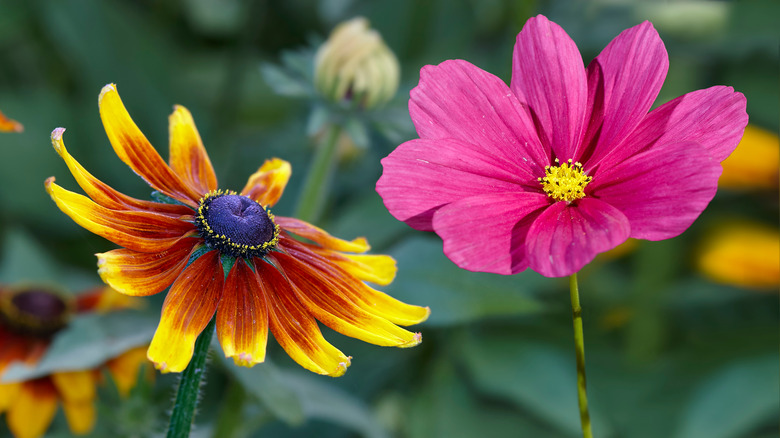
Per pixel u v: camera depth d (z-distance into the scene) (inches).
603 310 28.0
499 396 25.5
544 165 16.9
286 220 17.8
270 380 19.9
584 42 27.8
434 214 16.0
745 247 28.2
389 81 21.9
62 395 22.1
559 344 26.4
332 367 16.3
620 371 26.2
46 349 23.0
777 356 25.5
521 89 17.1
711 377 25.2
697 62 26.6
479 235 16.1
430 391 25.5
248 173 31.8
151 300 27.1
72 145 31.7
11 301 23.3
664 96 26.5
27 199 30.4
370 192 24.8
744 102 16.6
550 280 26.5
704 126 16.7
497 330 26.3
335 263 17.3
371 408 26.6
